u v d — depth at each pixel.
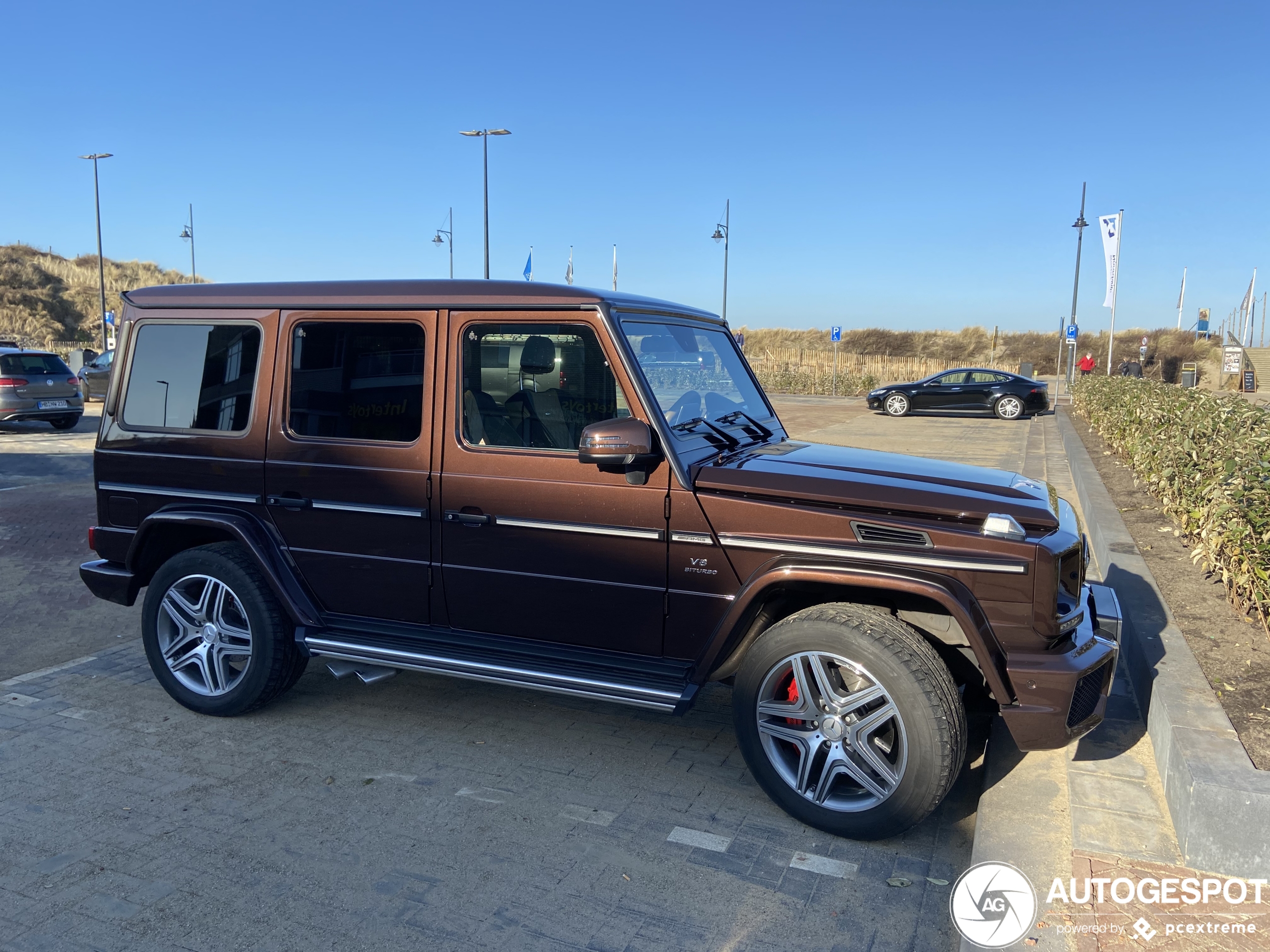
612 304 3.55
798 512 3.28
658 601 3.51
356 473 3.92
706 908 2.93
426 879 3.07
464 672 3.73
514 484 3.64
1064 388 38.94
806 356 48.44
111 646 5.56
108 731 4.24
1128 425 11.04
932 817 3.51
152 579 4.50
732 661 3.48
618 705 4.64
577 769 3.90
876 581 3.12
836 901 2.97
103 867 3.12
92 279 62.28
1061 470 12.82
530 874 3.10
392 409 3.87
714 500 3.36
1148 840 3.04
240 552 4.25
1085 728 3.21
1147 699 3.87
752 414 4.46
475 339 3.72
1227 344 42.66
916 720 3.07
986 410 24.61
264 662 4.16
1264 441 5.32
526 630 3.78
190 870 3.11
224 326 4.20
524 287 3.67
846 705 3.22
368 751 4.06
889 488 3.25
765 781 3.43
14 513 9.46
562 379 3.59
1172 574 5.65
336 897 2.96
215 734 4.22
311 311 4.00
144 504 4.41
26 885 3.01
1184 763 3.02
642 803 3.61
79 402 18.09
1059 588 3.26
